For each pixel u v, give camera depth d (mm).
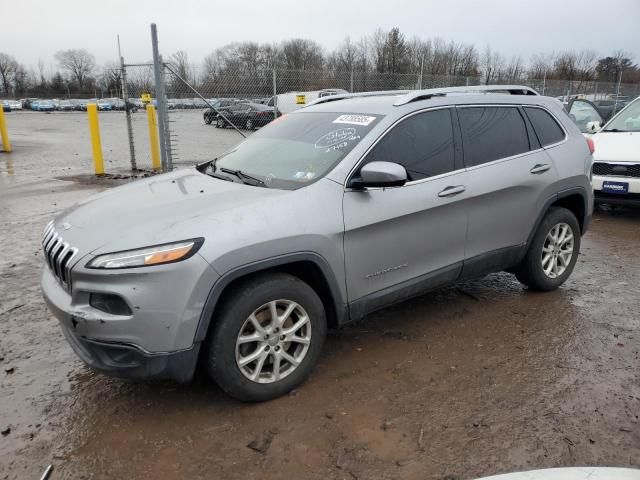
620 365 3531
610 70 48812
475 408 3037
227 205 3004
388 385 3268
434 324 4125
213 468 2564
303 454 2656
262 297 2922
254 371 3000
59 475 2521
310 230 3041
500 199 4062
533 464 2588
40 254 5887
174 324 2666
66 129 28312
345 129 3646
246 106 12898
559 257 4738
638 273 5359
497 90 4387
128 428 2869
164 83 9680
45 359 3605
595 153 7656
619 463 2598
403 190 3482
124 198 3371
